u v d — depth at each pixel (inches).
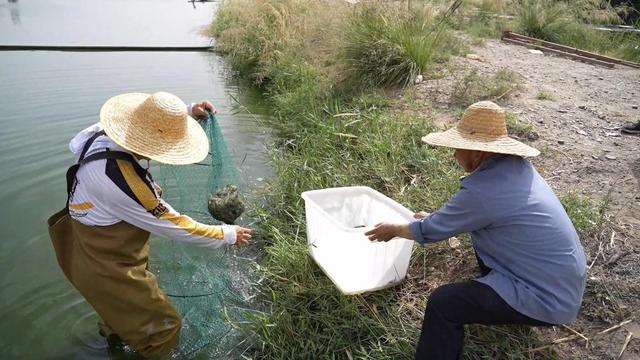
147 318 104.9
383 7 264.2
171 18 530.3
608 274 120.3
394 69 244.5
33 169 187.2
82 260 101.0
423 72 252.8
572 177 161.6
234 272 141.6
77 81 293.4
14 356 112.1
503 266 95.6
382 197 132.0
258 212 161.9
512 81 241.9
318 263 132.1
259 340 116.6
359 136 197.6
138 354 112.8
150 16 538.6
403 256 123.6
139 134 93.7
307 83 259.0
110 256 99.7
